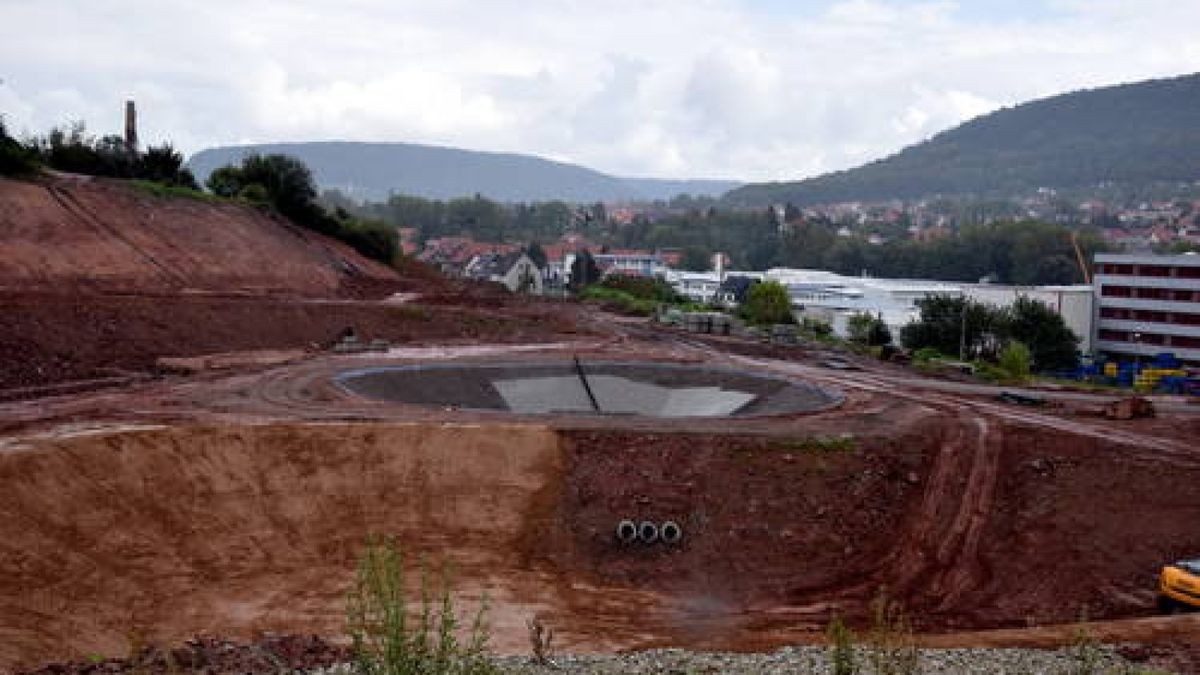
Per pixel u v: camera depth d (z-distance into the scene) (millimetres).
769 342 77812
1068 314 118250
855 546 35469
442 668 13281
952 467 40781
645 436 41000
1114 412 50250
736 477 38625
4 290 53844
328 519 34750
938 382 61562
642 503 37062
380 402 45469
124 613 27219
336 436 38625
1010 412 50062
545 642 27156
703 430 42062
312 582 30734
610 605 30953
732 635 28719
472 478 38031
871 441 41875
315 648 22438
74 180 74562
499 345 67312
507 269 172125
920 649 22672
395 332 68875
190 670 20203
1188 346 110688
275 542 32969
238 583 30125
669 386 58344
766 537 35625
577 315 86062
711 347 71625
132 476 33281
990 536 35906
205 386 47031
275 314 64875
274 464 36500
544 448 39844
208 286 69812
